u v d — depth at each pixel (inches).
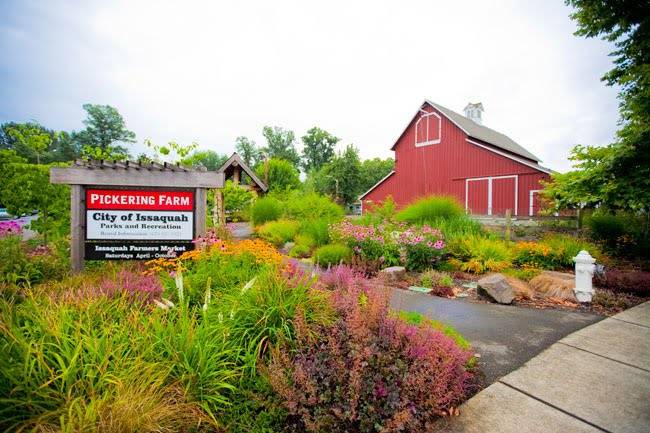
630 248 356.2
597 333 150.3
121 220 193.8
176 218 200.2
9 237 183.2
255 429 78.1
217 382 83.0
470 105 1136.2
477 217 445.7
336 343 96.2
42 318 86.1
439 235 313.7
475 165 776.3
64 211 266.8
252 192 765.3
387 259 292.7
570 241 315.3
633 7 352.8
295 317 104.6
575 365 118.7
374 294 118.2
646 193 302.0
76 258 187.5
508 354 128.2
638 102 362.9
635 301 204.2
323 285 140.2
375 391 80.8
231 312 104.6
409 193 913.5
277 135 2608.3
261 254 172.4
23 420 62.6
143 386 69.5
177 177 197.6
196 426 75.5
